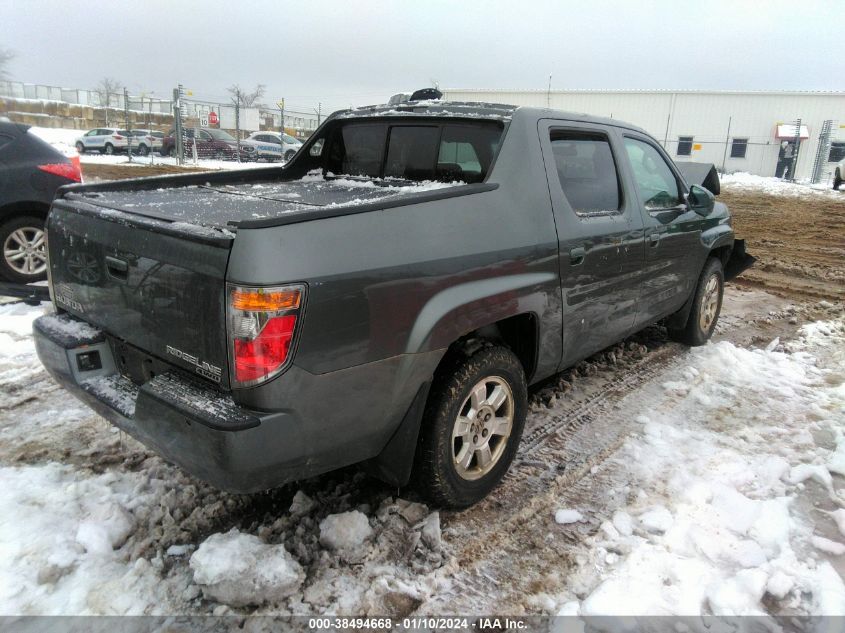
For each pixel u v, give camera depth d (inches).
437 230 99.7
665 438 143.0
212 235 82.1
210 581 87.5
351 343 87.6
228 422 80.3
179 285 86.1
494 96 1480.1
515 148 120.5
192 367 87.6
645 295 161.6
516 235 113.0
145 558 98.3
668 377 180.4
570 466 130.4
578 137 139.2
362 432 94.9
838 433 145.7
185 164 936.9
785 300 282.2
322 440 89.5
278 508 111.9
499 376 113.3
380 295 90.1
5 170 232.8
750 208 682.2
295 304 80.6
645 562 101.1
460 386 104.7
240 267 78.7
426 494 107.9
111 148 1099.3
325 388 86.4
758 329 235.8
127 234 95.2
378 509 112.0
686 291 189.2
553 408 158.2
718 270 208.4
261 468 83.3
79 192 128.2
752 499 120.0
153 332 92.8
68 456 126.7
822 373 187.2
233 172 157.9
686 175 267.7
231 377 81.9
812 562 102.6
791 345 212.4
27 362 173.5
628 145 160.2
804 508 118.0
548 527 110.4
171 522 106.3
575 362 142.1
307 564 98.4
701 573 98.6
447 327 99.3
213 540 94.0
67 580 92.5
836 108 1366.9
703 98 1416.1
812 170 1403.8
